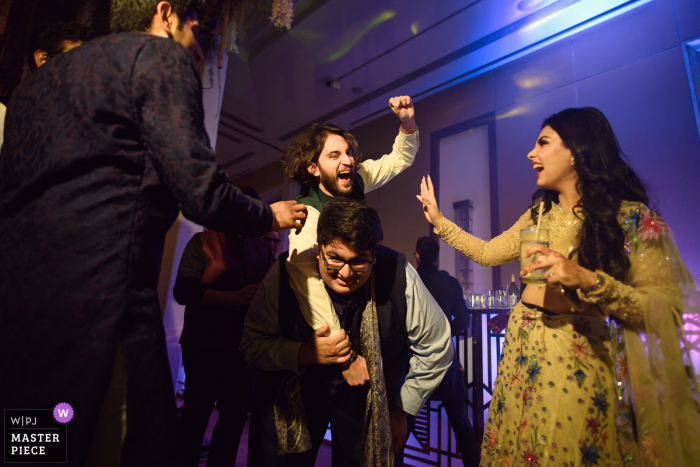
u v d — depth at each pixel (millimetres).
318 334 1024
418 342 1146
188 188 713
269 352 1089
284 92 5844
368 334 1049
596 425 903
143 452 665
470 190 5383
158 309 759
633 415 905
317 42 4719
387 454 979
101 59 765
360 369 1046
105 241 687
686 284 907
